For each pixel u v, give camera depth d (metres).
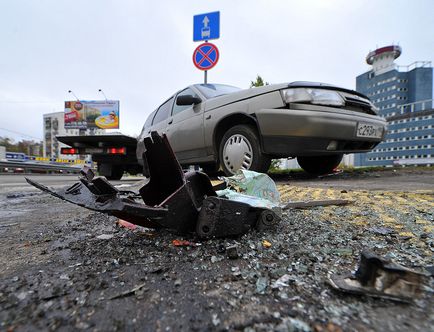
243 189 1.69
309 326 0.57
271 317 0.61
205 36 6.40
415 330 0.55
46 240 1.28
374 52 60.16
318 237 1.22
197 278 0.82
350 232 1.30
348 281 0.73
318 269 0.88
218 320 0.60
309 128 3.20
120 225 1.55
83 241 1.24
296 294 0.71
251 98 3.60
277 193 1.69
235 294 0.72
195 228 1.13
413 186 3.16
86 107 40.62
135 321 0.60
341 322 0.58
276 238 1.20
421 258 0.96
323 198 2.32
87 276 0.84
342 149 3.58
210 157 4.27
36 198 3.19
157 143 1.13
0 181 7.94
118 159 7.80
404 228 1.36
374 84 60.16
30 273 0.87
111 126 40.44
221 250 1.05
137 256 1.01
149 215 0.95
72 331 0.56
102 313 0.63
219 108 4.02
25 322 0.59
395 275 0.67
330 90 3.46
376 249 1.07
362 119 3.51
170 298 0.70
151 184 1.21
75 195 1.04
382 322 0.58
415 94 54.41
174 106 5.30
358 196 2.38
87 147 7.38
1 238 1.33
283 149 3.39
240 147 3.76
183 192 1.08
